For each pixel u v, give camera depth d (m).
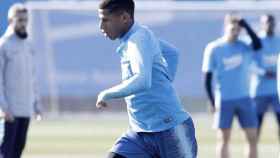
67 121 62.91
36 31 67.00
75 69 67.31
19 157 29.19
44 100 66.69
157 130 19.08
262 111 39.97
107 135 51.91
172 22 66.88
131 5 18.61
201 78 66.56
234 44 35.81
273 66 39.75
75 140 48.97
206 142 47.94
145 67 17.91
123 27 18.59
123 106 66.56
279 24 63.38
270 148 44.88
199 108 66.31
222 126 35.69
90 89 67.12
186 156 19.36
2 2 34.28
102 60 67.38
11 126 28.52
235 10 62.59
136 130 19.30
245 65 35.62
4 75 28.58
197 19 66.75
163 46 20.22
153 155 19.45
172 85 19.22
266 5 62.53
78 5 65.19
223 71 35.56
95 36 67.38
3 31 34.31
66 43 67.31
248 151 35.91
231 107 35.59
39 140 49.09
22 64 28.75
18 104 28.69
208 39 66.81
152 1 66.81
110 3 18.44
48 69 67.00
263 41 39.66
